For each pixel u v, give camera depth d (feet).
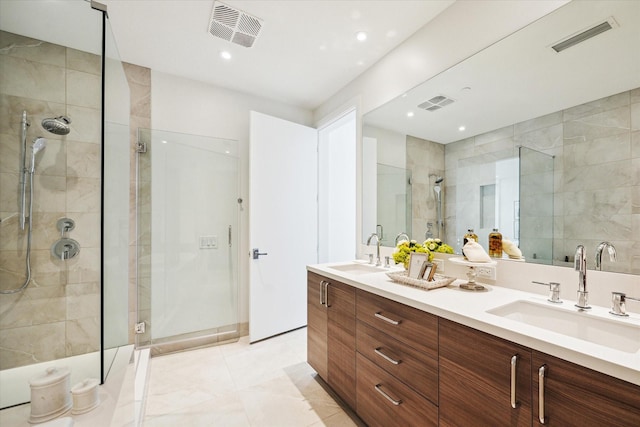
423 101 6.44
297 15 6.08
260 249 9.11
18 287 6.17
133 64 8.07
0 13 5.48
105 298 5.44
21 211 6.17
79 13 5.39
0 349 6.01
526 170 4.63
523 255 4.66
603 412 2.32
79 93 6.14
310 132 10.65
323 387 6.52
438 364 3.73
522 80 4.67
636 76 3.50
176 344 8.45
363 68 8.24
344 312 5.76
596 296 3.80
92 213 6.61
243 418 5.45
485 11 5.15
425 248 5.65
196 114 8.92
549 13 4.31
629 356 2.36
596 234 3.83
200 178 8.95
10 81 5.94
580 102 3.99
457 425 3.47
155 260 8.28
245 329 9.55
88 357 6.42
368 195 8.21
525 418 2.82
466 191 5.60
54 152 6.33
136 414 5.37
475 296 4.30
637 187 3.48
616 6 3.67
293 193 10.03
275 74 8.58
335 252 11.69
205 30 6.62
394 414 4.42
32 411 4.07
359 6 5.81
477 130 5.37
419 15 6.07
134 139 8.07
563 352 2.55
